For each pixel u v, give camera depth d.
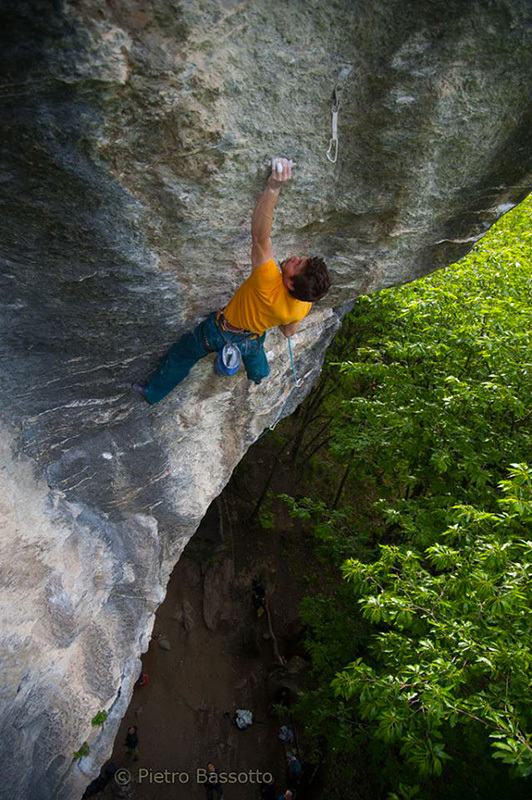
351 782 9.07
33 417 4.52
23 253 3.16
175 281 3.70
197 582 11.35
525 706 4.65
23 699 4.81
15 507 4.57
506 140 3.57
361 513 13.93
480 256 9.96
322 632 8.43
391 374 8.84
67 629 5.17
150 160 2.79
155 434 5.34
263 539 12.62
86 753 5.47
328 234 4.11
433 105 3.18
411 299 8.91
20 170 2.64
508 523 5.99
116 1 2.10
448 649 5.09
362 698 4.82
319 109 3.01
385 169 3.55
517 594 4.68
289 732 9.92
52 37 2.11
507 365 7.48
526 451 7.73
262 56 2.62
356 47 2.81
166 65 2.38
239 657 10.98
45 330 3.83
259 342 3.89
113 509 5.52
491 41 2.92
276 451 14.20
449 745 6.41
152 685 10.06
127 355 4.33
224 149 2.90
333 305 5.32
